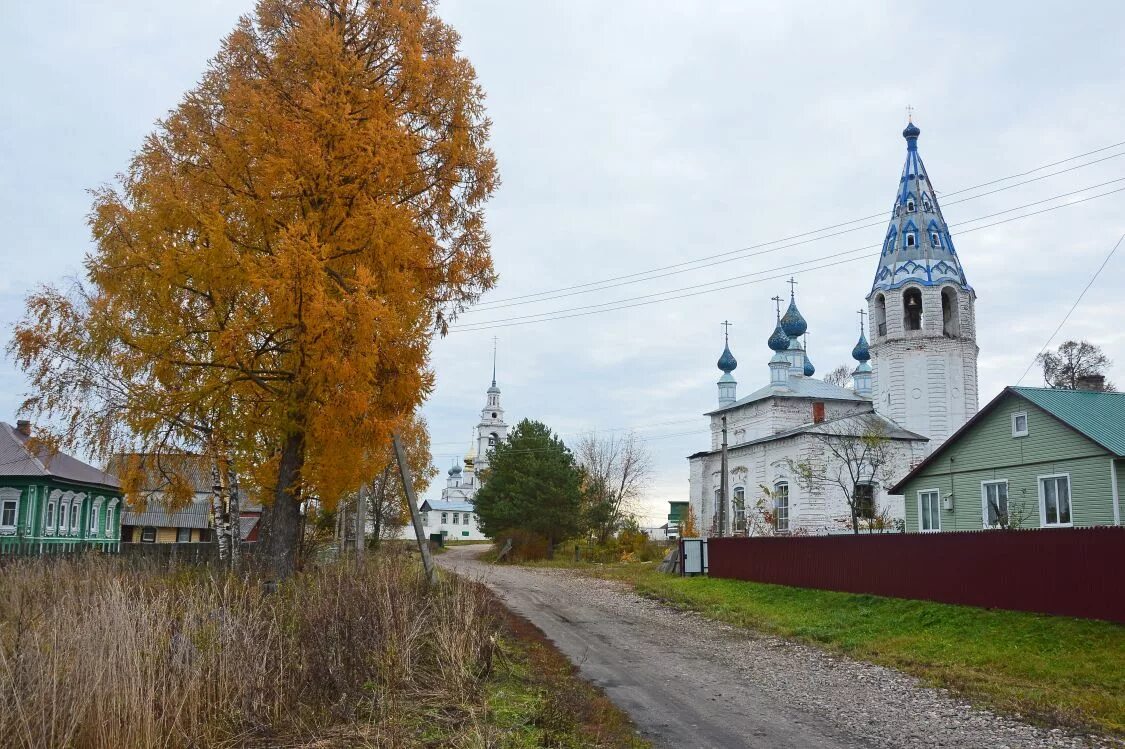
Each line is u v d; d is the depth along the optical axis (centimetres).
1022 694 1121
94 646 640
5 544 2355
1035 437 2314
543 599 2525
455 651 986
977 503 2522
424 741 720
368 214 1220
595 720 921
